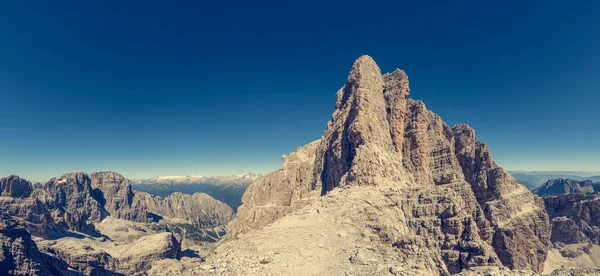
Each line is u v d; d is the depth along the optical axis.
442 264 94.00
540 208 172.25
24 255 134.38
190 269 72.94
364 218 102.44
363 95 151.62
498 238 146.50
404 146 168.50
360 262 73.19
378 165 130.38
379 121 156.38
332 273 68.19
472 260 101.06
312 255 77.69
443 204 116.56
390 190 122.50
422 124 170.88
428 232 111.56
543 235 162.25
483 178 174.50
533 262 146.62
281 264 72.50
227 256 79.94
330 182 161.62
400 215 114.88
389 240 97.50
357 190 119.56
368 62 176.25
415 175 161.25
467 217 111.44
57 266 159.00
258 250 81.12
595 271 69.38
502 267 97.44
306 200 172.25
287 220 102.31
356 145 140.88
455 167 169.62
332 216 103.94
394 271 67.56
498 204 161.75
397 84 176.00
